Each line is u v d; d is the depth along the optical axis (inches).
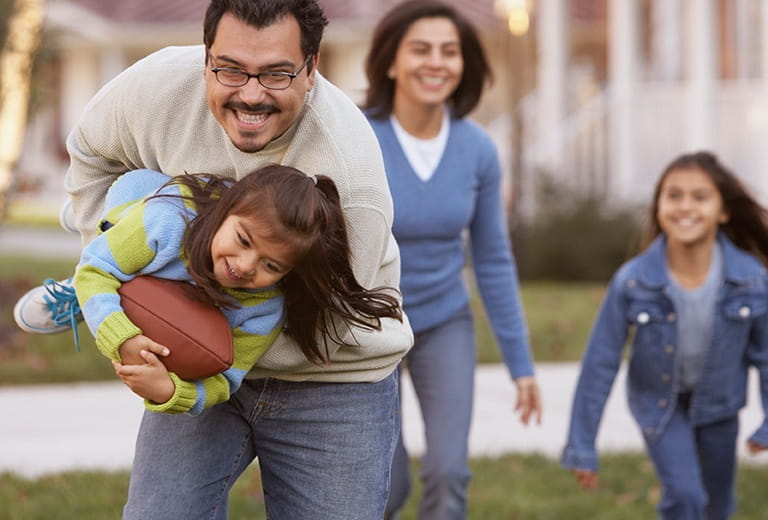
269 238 132.6
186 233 137.6
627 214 696.4
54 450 318.3
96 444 324.8
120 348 135.9
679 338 226.4
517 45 701.3
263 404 151.6
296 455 153.7
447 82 218.8
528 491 288.0
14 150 517.3
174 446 150.3
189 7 1167.0
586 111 786.2
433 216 215.6
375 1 1088.2
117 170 156.9
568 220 692.1
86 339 437.7
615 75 773.9
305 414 152.3
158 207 139.2
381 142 217.6
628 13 765.9
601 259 687.7
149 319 136.7
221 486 153.7
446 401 214.4
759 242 230.7
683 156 230.4
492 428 348.8
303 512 154.5
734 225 230.4
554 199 703.7
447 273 218.5
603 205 700.0
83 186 157.6
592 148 780.6
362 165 142.4
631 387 233.5
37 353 422.0
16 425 344.8
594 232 688.4
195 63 144.9
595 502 280.4
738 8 762.8
